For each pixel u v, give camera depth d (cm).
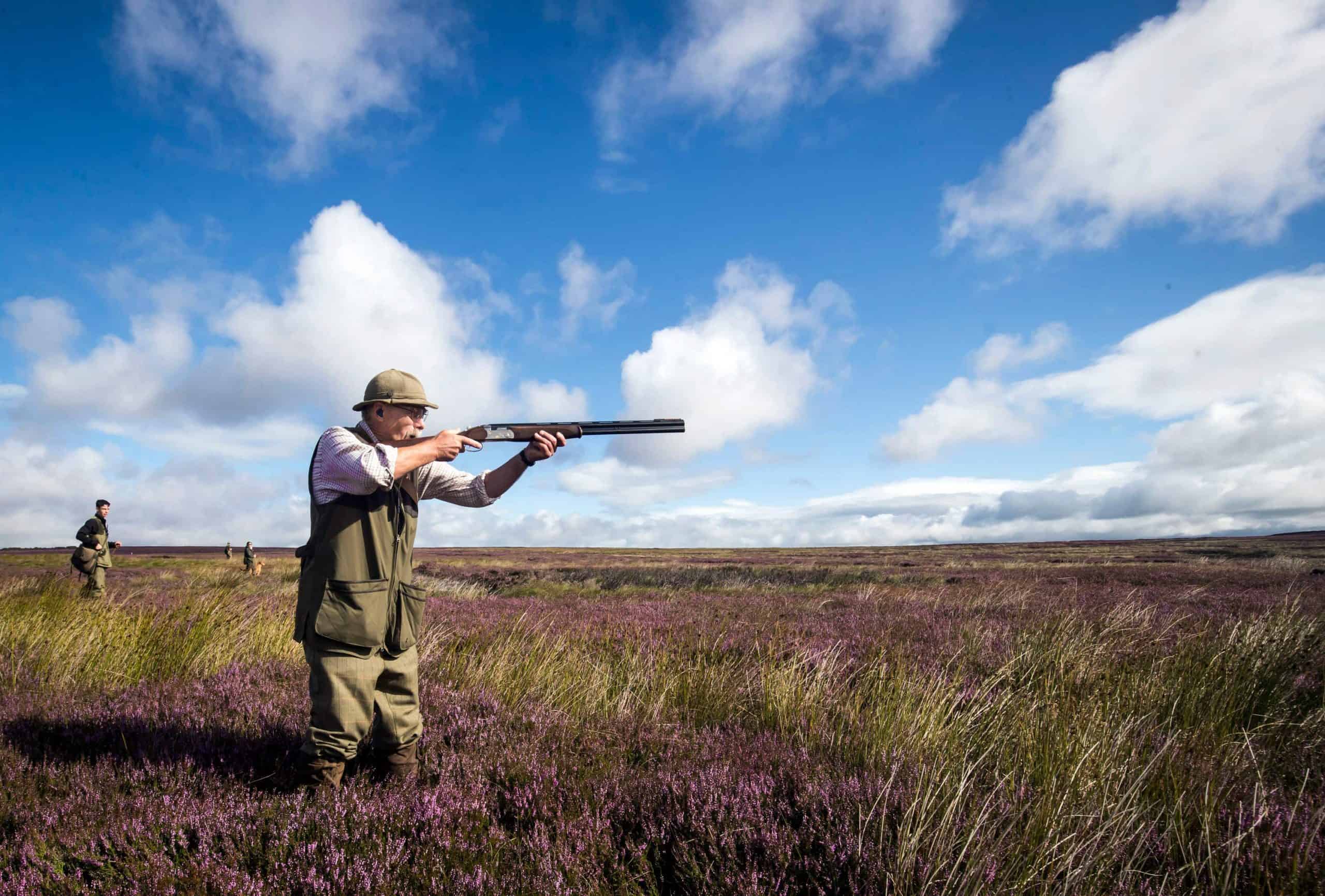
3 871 222
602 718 436
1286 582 1639
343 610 279
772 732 419
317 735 286
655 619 1031
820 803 278
